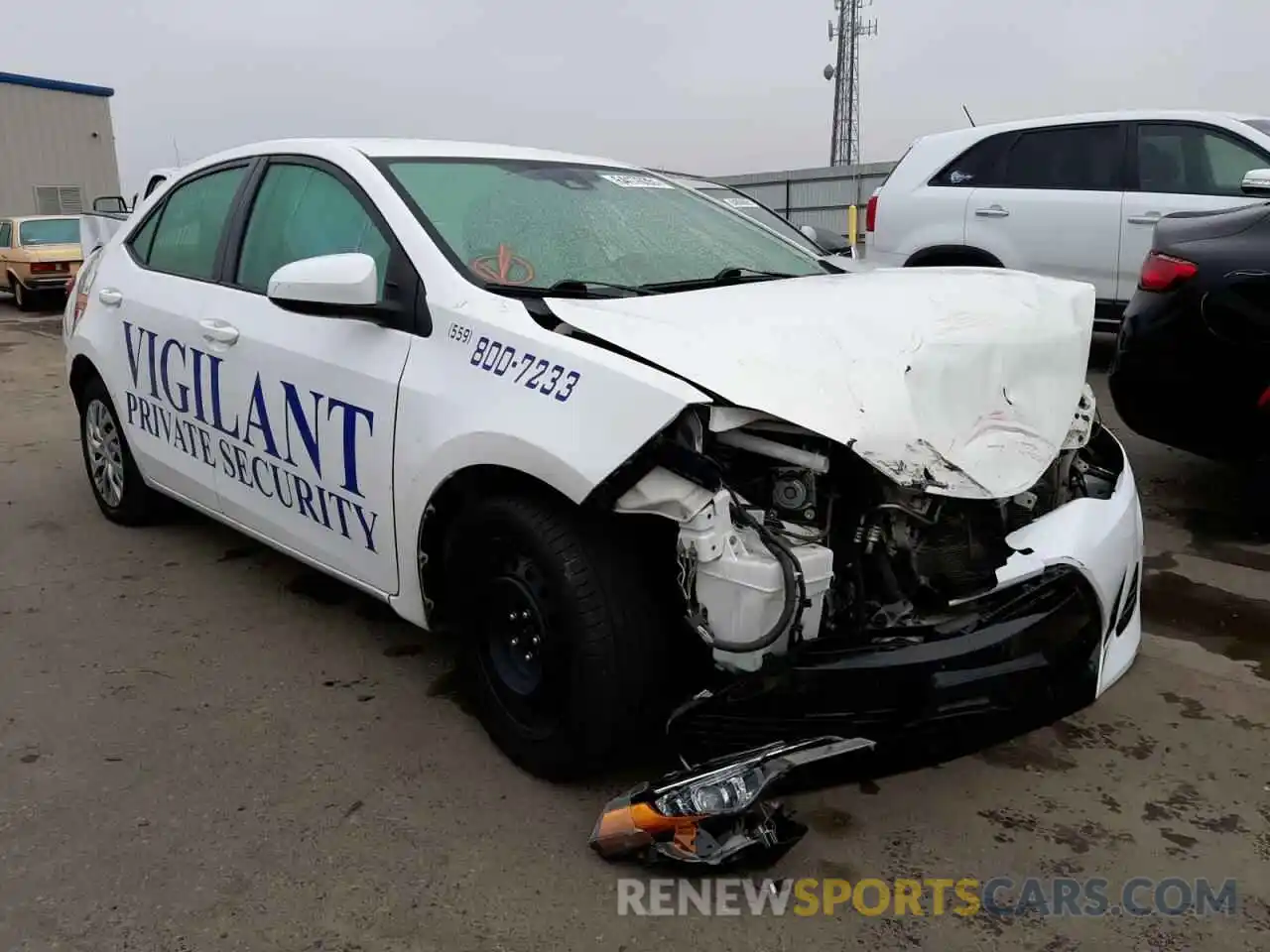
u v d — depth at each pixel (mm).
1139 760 2955
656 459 2363
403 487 2914
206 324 3719
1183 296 4477
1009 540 2607
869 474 2457
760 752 2336
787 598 2277
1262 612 3920
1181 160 7156
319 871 2461
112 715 3172
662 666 2570
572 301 2826
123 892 2385
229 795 2758
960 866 2508
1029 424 2615
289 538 3545
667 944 2246
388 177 3279
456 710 3205
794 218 18703
